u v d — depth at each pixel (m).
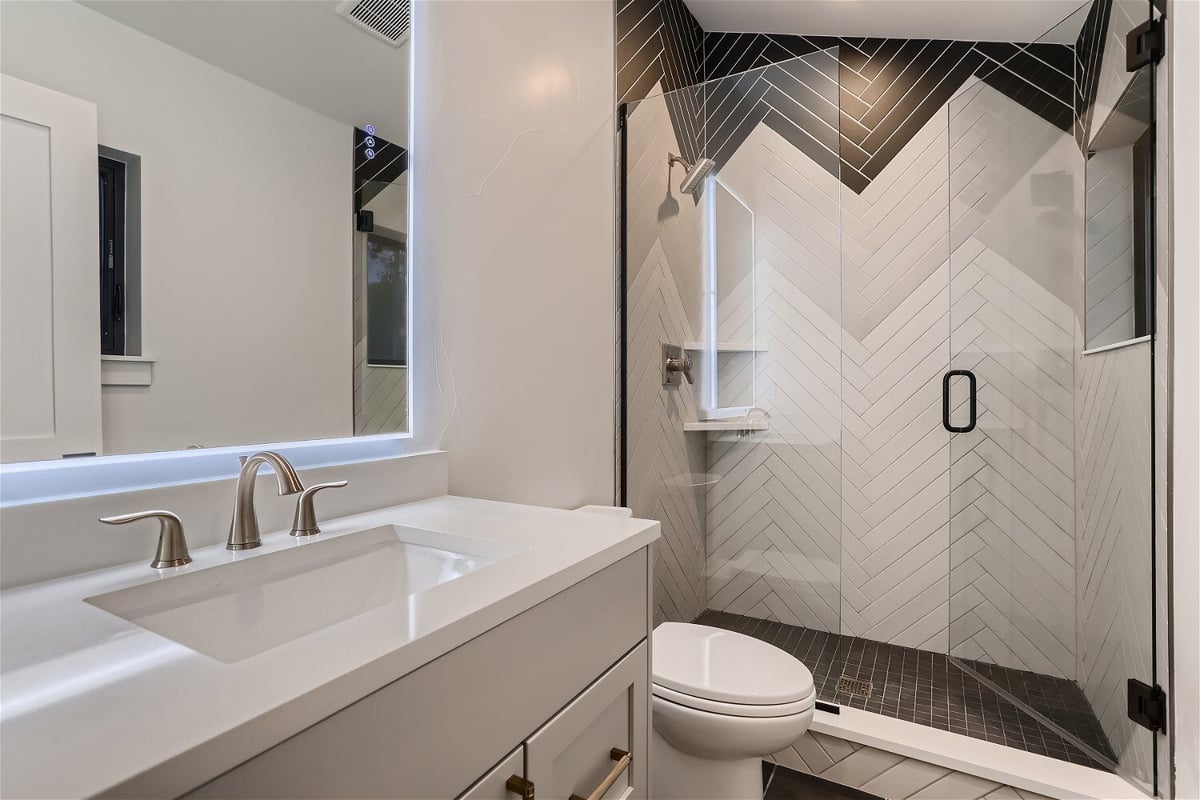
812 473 1.99
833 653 1.95
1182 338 1.42
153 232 0.89
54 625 0.59
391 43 1.28
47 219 0.77
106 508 0.78
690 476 2.10
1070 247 1.93
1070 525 1.92
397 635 0.56
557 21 1.75
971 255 2.19
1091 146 1.82
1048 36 2.08
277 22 1.06
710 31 2.64
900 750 1.63
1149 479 1.49
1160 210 1.49
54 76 0.78
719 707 1.32
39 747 0.37
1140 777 1.46
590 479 1.88
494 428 1.54
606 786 0.84
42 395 0.77
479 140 1.50
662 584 2.08
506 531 0.99
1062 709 1.78
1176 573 1.41
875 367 2.42
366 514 1.13
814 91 1.91
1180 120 1.43
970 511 2.17
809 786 1.69
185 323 0.93
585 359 1.88
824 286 1.92
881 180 2.42
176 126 0.92
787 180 1.95
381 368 1.26
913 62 2.41
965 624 2.16
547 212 1.72
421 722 0.57
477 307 1.49
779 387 2.01
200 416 0.95
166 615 0.73
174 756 0.37
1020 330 2.04
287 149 1.08
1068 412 1.93
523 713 0.71
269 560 0.85
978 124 2.21
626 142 2.05
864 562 2.42
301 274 1.10
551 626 0.76
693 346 2.05
